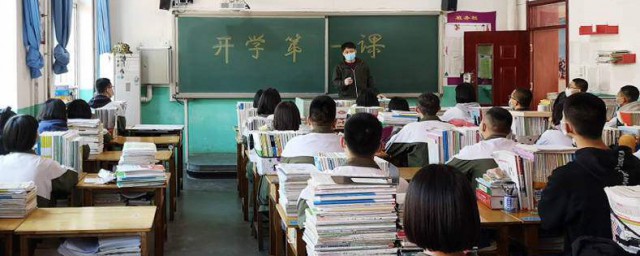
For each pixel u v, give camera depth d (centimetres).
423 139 500
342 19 931
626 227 209
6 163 377
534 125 511
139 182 426
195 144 931
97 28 870
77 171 452
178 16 907
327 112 421
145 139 683
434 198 147
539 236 336
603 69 788
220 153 935
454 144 435
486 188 341
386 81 942
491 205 336
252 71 924
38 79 666
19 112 606
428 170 152
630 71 740
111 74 902
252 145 536
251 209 579
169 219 594
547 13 907
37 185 377
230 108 932
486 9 950
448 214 146
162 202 445
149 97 915
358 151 292
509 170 337
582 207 262
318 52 930
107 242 323
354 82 887
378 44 938
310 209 260
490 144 377
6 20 596
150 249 491
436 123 511
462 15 946
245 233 551
